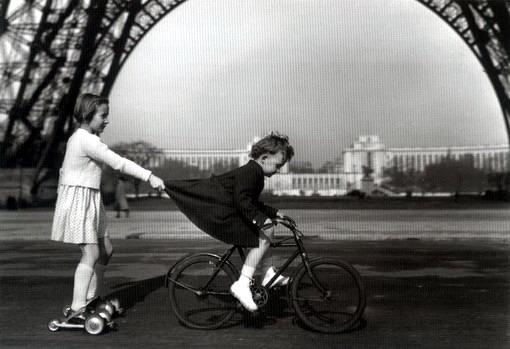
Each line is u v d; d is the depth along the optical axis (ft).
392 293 30.40
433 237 61.82
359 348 20.38
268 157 22.44
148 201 204.44
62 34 153.38
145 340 21.53
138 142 241.55
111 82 159.63
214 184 22.25
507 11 157.48
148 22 155.33
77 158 22.98
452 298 29.07
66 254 49.47
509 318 24.82
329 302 22.52
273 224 22.03
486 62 165.17
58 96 158.20
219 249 51.75
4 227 82.69
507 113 169.27
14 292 31.35
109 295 30.17
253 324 23.82
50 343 21.24
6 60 153.48
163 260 44.09
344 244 55.26
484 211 120.37
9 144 161.07
